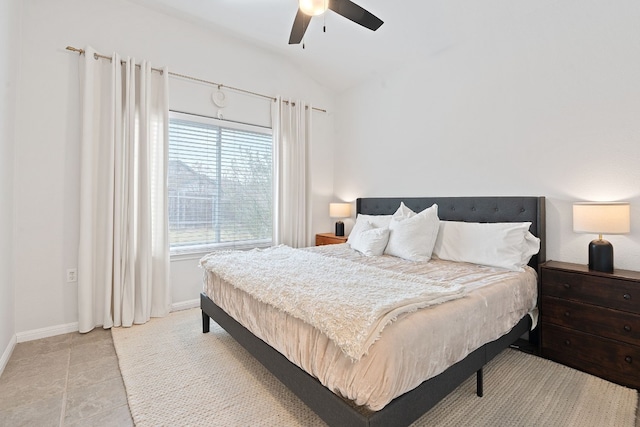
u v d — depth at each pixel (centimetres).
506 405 163
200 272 332
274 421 151
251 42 354
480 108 289
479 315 158
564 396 171
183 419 152
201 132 335
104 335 250
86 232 252
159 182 293
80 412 158
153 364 204
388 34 309
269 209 390
